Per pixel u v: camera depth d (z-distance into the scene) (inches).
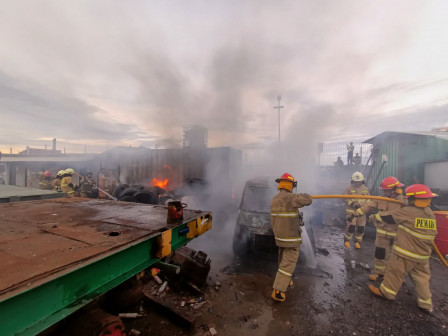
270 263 148.5
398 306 106.8
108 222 73.5
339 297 113.6
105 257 45.7
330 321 96.0
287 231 108.0
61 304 39.8
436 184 269.6
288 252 109.2
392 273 107.1
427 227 100.1
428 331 91.0
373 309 104.5
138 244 59.4
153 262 64.6
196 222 86.4
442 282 129.7
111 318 54.8
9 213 87.3
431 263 153.4
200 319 95.2
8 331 32.2
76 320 55.2
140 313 96.5
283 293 107.3
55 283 38.7
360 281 129.5
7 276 34.8
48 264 39.8
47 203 113.8
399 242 106.0
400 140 304.5
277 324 93.7
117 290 81.7
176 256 120.2
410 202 106.3
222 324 93.0
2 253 45.0
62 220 75.7
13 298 32.7
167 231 66.6
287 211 109.5
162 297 108.7
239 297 111.3
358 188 181.0
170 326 90.4
